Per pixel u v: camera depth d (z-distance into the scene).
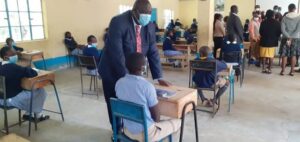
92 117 3.59
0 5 5.64
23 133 3.13
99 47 8.43
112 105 1.99
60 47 7.07
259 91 4.62
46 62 6.69
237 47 4.52
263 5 10.10
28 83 2.93
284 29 5.55
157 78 2.61
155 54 2.61
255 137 2.95
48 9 6.62
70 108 3.94
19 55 5.34
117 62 2.34
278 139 2.89
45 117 3.50
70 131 3.18
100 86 5.16
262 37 5.84
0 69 2.88
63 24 7.09
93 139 2.97
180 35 9.89
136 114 1.86
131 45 2.39
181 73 6.12
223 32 6.12
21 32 6.15
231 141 2.87
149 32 2.50
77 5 7.46
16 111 3.82
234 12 5.44
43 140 2.96
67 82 5.52
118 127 2.12
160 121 2.13
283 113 3.63
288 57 5.96
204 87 3.52
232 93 4.11
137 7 2.27
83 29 7.75
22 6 6.11
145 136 1.87
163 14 12.97
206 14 7.07
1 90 2.87
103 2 8.42
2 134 3.09
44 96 3.24
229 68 3.66
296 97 4.28
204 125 3.26
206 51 3.51
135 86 1.89
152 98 1.91
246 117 3.50
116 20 2.31
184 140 2.88
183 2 15.10
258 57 6.59
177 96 2.14
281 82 5.20
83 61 4.48
